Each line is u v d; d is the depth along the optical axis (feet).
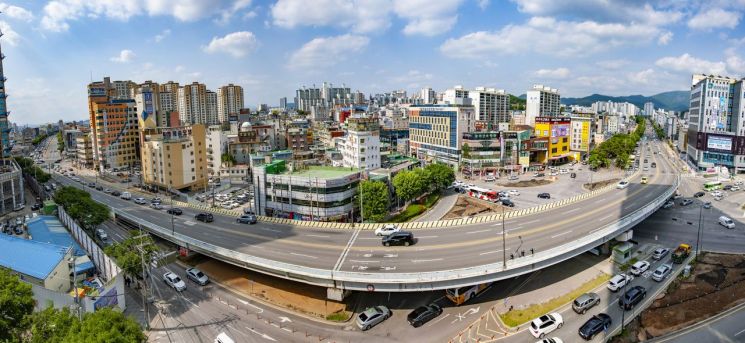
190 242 286.46
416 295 247.70
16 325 169.58
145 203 457.27
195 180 601.62
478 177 652.89
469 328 212.84
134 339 151.12
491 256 237.86
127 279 267.80
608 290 250.57
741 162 613.52
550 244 254.06
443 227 301.63
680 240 333.42
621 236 295.89
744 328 209.46
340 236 287.89
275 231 307.78
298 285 261.65
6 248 256.73
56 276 233.35
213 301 244.01
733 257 294.25
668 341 201.46
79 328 153.07
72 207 339.16
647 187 427.33
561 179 627.46
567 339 203.51
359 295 248.52
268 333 210.79
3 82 584.40
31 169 629.10
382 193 384.27
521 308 230.89
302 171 433.07
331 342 202.80
